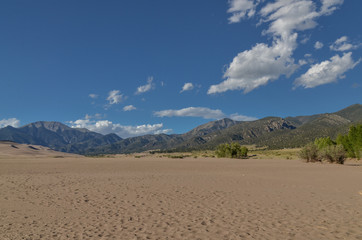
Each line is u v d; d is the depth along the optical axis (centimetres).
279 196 1152
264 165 3338
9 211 911
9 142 13950
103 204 1012
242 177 1942
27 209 940
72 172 2481
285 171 2409
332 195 1168
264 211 879
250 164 3600
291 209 905
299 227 700
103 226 721
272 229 683
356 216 805
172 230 680
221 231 668
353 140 4472
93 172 2469
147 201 1062
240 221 761
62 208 950
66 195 1216
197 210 900
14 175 2195
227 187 1438
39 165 3669
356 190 1300
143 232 664
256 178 1869
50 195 1220
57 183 1652
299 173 2205
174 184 1575
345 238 612
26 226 730
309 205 966
